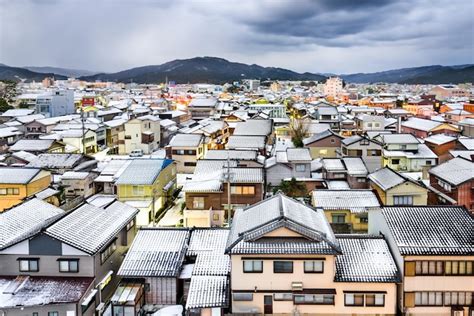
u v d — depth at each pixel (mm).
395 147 73188
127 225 37625
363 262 29359
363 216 44188
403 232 29766
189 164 73438
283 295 28422
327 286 28281
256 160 60812
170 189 58844
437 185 53000
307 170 58875
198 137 76062
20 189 52500
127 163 61500
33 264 29766
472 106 141875
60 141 84812
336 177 57500
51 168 63906
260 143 73938
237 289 28344
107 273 32344
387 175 51219
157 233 35031
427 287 28188
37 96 151375
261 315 28469
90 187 58688
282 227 28391
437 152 75312
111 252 33656
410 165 69875
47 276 29703
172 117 121000
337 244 28625
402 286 28234
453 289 28188
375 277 28250
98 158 83875
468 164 52125
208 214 48125
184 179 68688
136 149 91000
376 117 103812
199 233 35406
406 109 161250
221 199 48938
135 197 51250
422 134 95125
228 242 29422
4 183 52094
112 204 39000
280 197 33250
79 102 170500
